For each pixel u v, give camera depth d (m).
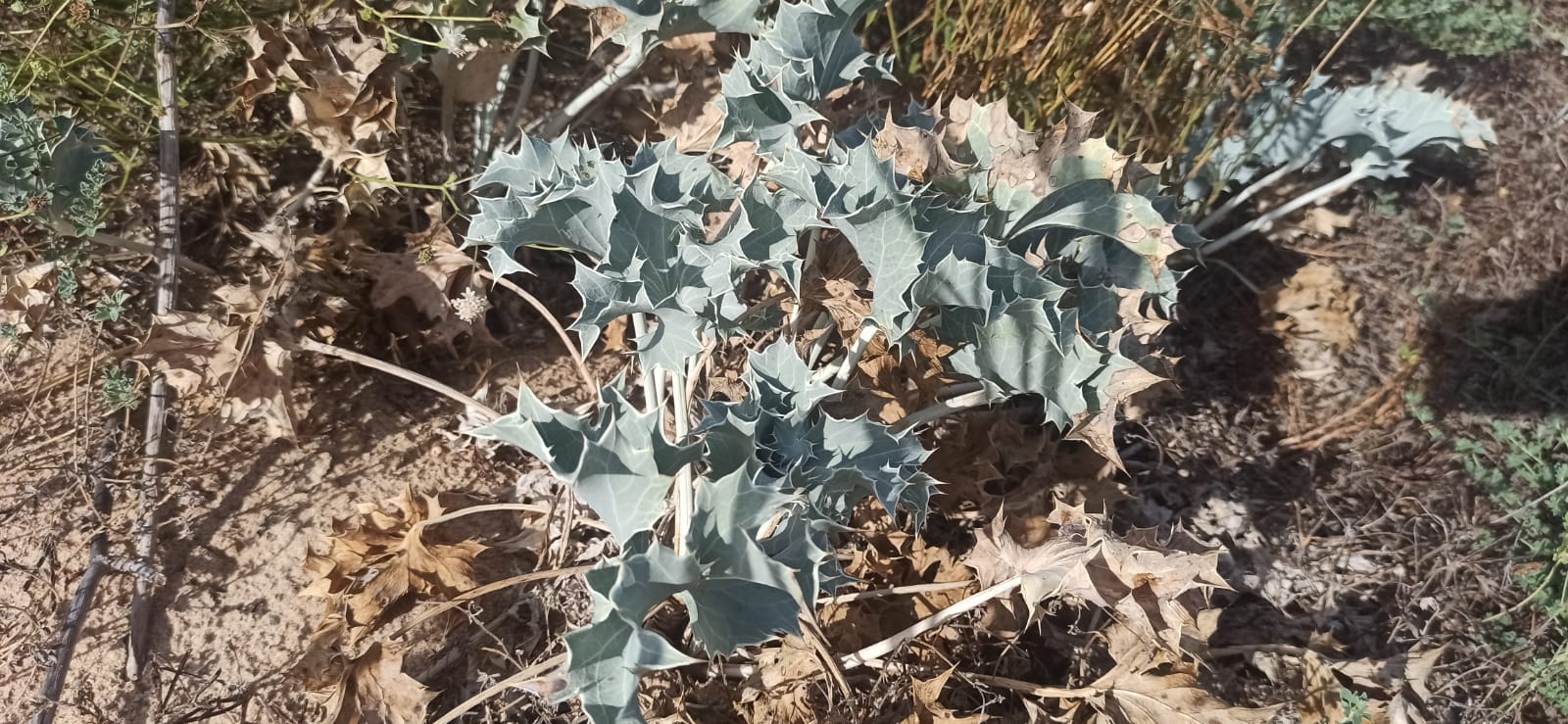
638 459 0.29
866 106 0.58
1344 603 0.53
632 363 0.53
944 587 0.42
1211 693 0.48
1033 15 0.55
